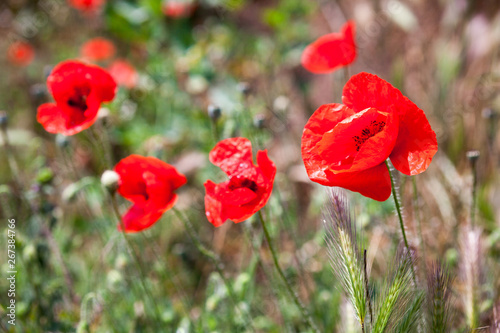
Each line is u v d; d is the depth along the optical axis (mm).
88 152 1398
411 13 1309
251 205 887
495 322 896
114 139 1306
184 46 1562
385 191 852
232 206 889
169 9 1538
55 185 1197
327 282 1078
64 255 1138
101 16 1775
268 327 1066
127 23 1608
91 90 969
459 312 976
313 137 867
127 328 1073
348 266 855
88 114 965
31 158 1389
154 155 1120
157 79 1442
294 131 1375
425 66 1373
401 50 1442
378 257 1082
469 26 1228
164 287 1151
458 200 1124
